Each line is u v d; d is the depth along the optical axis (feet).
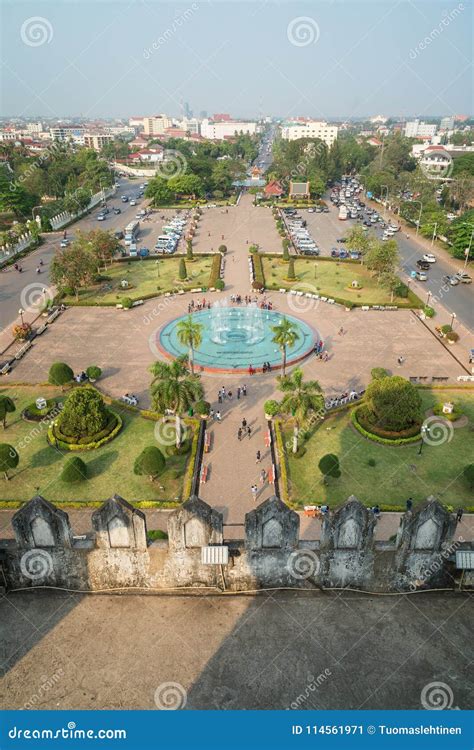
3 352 205.36
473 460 140.46
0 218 458.50
